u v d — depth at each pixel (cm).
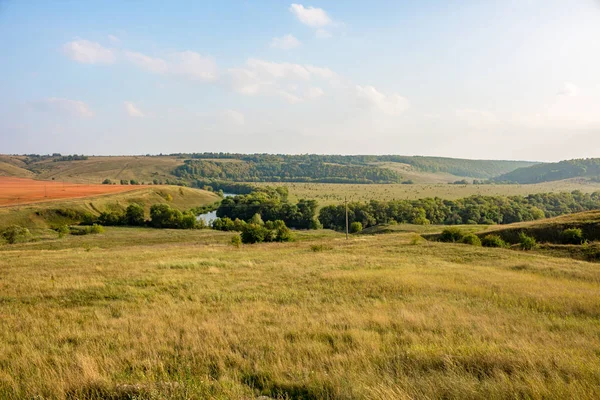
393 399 467
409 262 2581
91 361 643
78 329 903
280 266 2286
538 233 4009
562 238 3750
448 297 1390
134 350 725
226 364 665
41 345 784
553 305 1255
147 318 1013
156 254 3061
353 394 497
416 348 728
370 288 1545
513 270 2308
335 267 2272
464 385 507
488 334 870
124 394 513
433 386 513
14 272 1933
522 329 938
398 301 1302
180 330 898
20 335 849
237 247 4147
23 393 536
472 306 1246
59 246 4984
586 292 1509
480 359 642
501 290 1527
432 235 4850
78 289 1470
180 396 495
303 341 801
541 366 610
